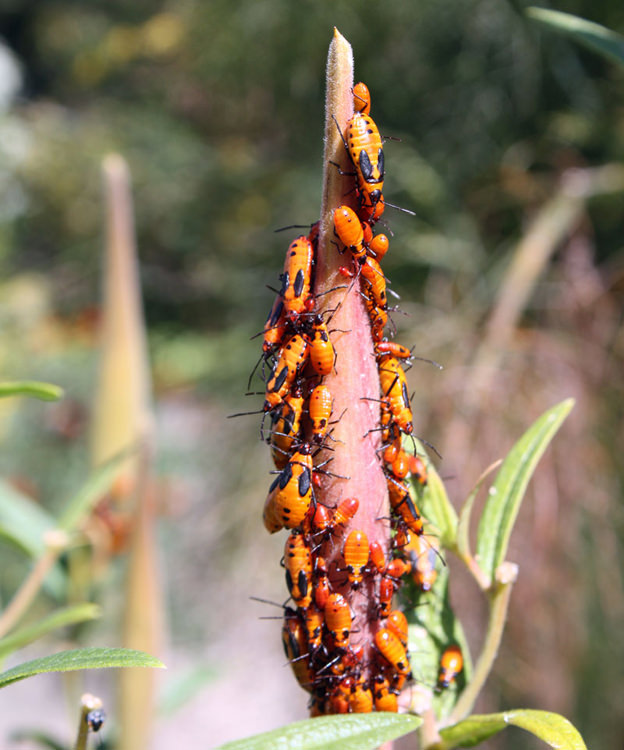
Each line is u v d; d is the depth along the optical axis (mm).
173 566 777
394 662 160
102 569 317
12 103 1603
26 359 1154
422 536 182
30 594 235
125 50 1355
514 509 186
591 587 559
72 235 1366
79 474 998
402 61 759
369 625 162
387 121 781
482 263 687
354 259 156
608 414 588
